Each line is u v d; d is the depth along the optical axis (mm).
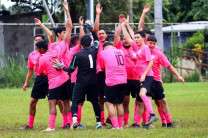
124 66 26484
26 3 84625
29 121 28828
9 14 73250
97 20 28875
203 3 112000
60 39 28703
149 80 26031
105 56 26312
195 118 32406
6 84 60500
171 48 67562
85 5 86000
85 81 26266
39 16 77500
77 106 26344
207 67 73938
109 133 23406
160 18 70125
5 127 29656
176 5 136250
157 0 70125
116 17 87500
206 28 79625
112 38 59000
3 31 71188
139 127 26969
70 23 27891
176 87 58969
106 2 85750
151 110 25266
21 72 61375
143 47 26141
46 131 25891
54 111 26969
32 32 73000
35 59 28844
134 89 28625
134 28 95125
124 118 28906
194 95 49750
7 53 71625
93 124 30375
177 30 95000
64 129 27438
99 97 29000
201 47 87312
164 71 67312
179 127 27125
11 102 44000
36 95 28453
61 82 26969
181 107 39812
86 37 26672
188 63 74125
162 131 24234
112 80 25938
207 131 24203
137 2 95812
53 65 26391
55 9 87500
